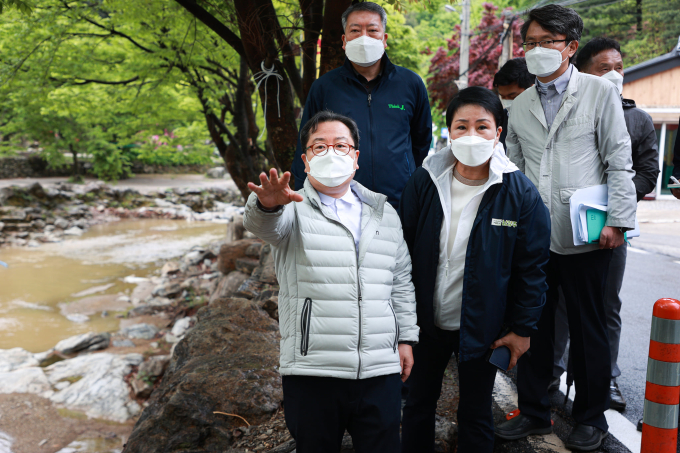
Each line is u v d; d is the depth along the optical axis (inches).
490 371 87.7
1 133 893.8
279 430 118.0
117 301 418.9
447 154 90.4
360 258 78.5
